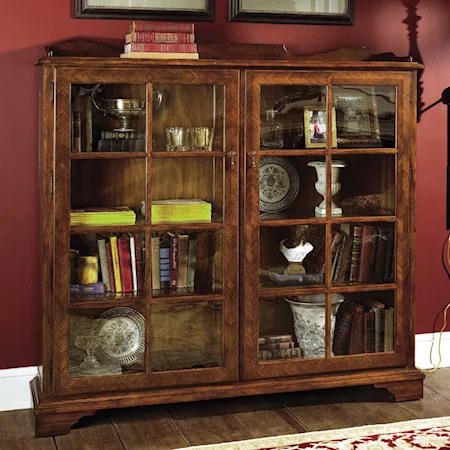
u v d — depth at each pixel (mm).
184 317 3354
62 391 3227
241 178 3355
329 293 3494
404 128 3518
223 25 3715
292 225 3428
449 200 4012
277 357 3459
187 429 3271
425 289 4094
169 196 3297
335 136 3441
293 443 3102
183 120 3277
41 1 3484
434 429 3246
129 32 3523
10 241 3523
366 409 3500
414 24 3959
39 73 3422
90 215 3215
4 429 3305
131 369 3307
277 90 3355
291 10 3775
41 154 3270
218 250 3363
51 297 3195
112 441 3154
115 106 3197
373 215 3523
